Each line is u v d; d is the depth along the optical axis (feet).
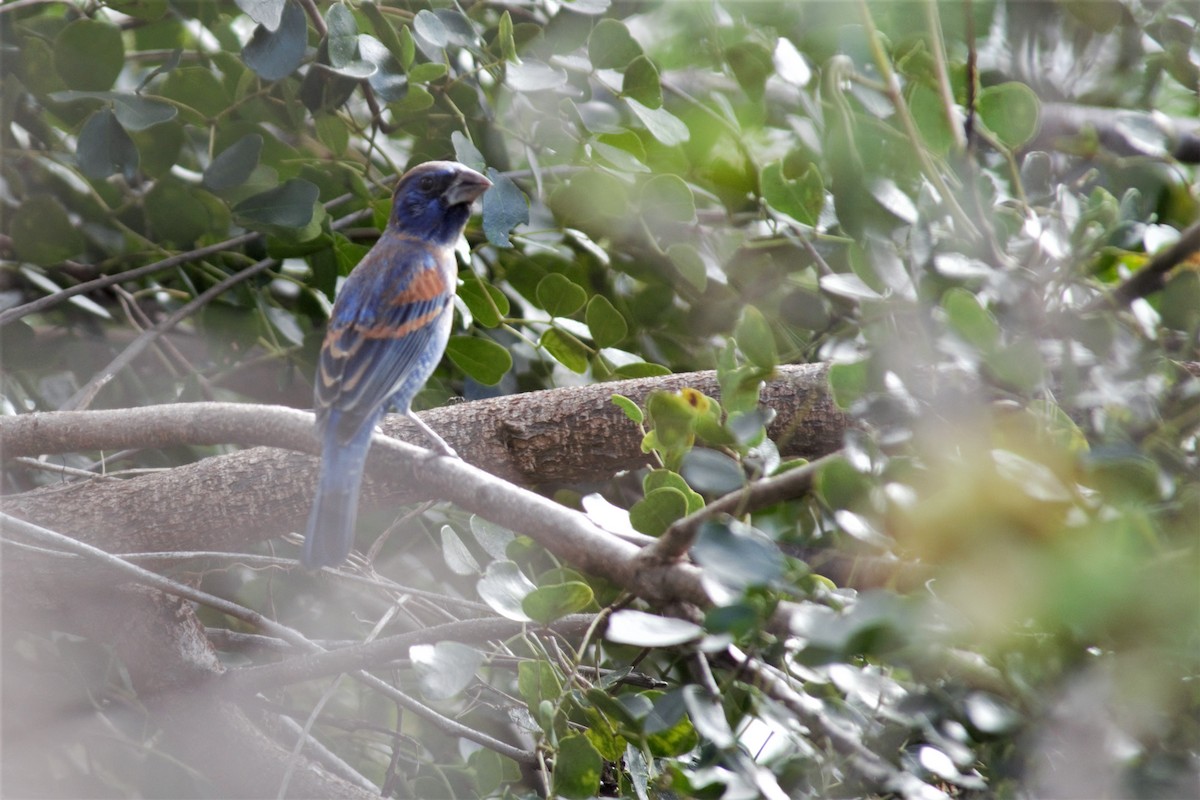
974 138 22.09
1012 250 22.04
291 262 38.42
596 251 35.60
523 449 29.12
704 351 36.94
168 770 30.83
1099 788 15.02
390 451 26.58
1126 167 26.17
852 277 20.85
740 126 37.11
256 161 31.32
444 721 27.07
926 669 16.90
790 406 27.35
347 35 29.78
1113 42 34.50
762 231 36.60
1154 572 13.10
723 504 18.42
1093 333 18.38
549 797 21.17
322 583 34.68
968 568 13.85
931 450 15.78
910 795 17.72
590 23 34.22
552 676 22.04
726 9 36.22
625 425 28.53
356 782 30.55
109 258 36.99
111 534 29.14
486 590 21.70
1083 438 16.47
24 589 29.14
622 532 22.02
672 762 21.07
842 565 22.59
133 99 30.73
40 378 37.24
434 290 30.35
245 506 29.22
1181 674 14.67
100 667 32.53
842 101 20.74
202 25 35.91
